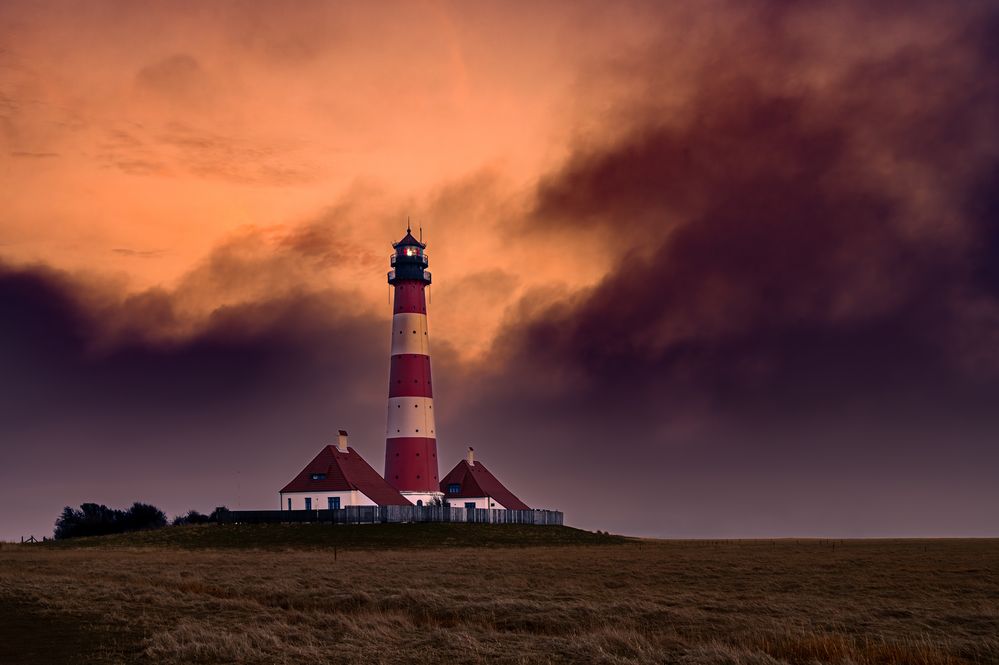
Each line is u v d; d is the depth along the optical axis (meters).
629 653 28.56
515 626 35.53
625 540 123.81
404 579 53.56
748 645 30.23
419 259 129.62
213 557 78.25
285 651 28.05
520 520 127.94
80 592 42.50
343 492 115.81
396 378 126.06
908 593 46.72
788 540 155.75
